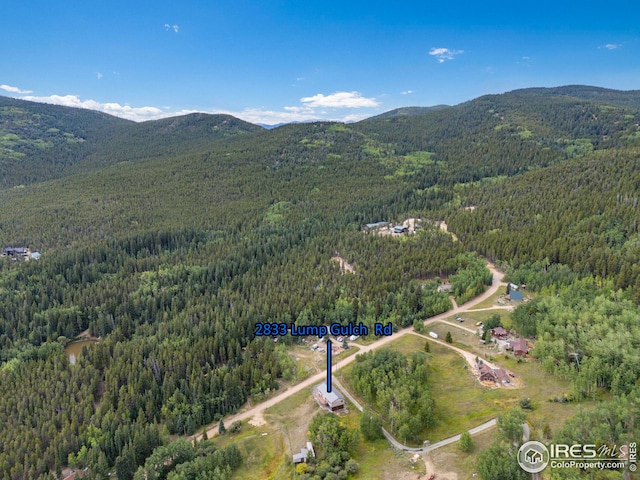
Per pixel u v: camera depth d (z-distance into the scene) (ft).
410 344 409.49
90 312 532.32
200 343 422.41
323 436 278.26
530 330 386.93
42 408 354.95
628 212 552.82
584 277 466.70
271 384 372.38
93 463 301.22
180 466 276.21
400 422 278.87
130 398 356.59
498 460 220.43
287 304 492.54
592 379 284.61
